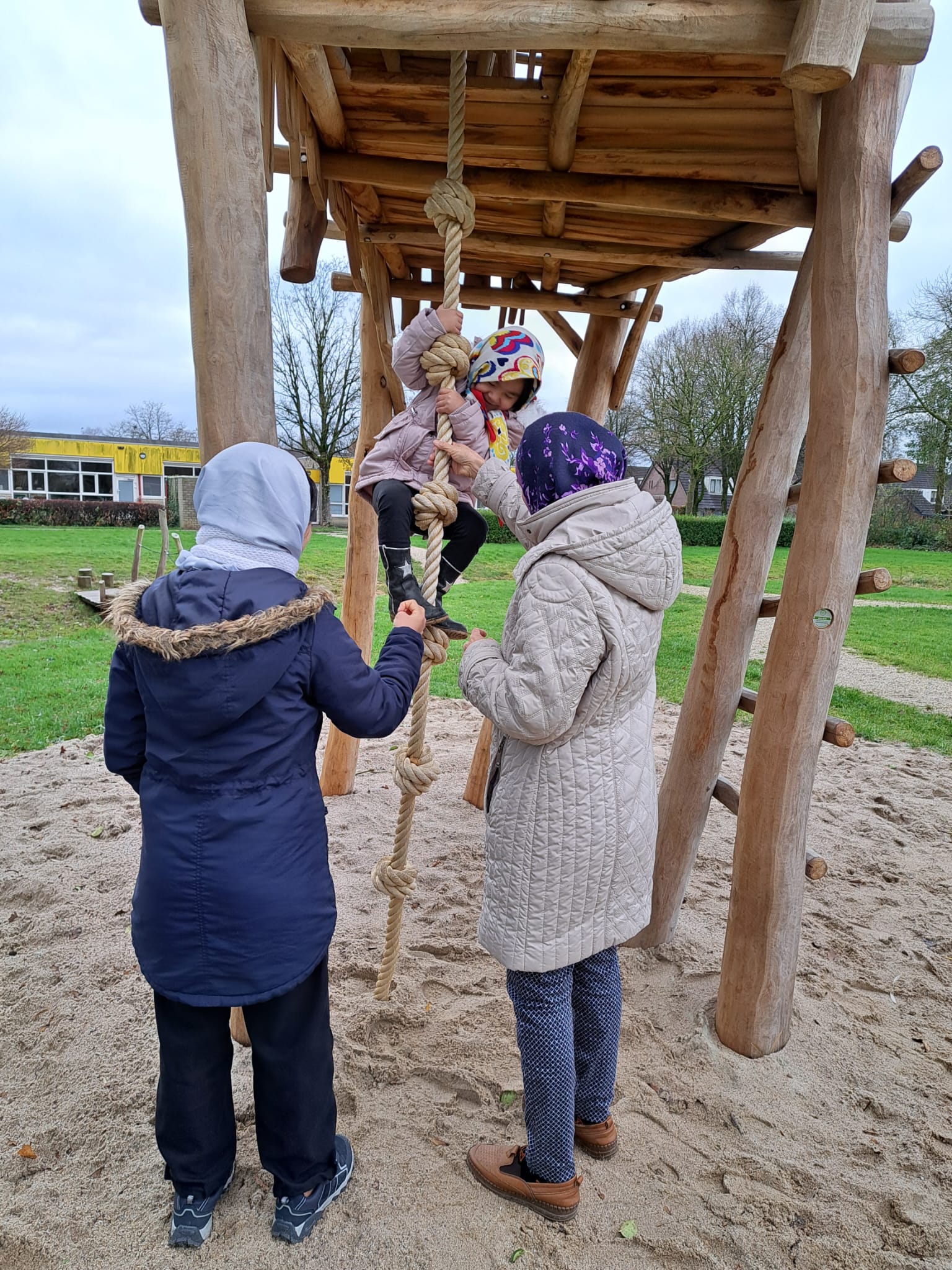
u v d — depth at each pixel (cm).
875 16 189
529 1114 186
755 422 280
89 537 2133
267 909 156
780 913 248
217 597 155
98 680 748
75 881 349
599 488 171
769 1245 185
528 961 178
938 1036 269
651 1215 193
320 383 3130
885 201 222
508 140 266
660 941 315
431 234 350
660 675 841
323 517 3266
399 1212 190
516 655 171
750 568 281
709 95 237
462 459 226
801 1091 239
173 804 158
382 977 241
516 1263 179
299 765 164
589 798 176
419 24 181
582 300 415
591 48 186
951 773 556
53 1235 183
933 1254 183
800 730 241
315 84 233
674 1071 246
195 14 166
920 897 371
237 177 175
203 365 182
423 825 435
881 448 231
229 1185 196
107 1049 246
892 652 1040
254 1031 170
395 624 188
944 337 2728
